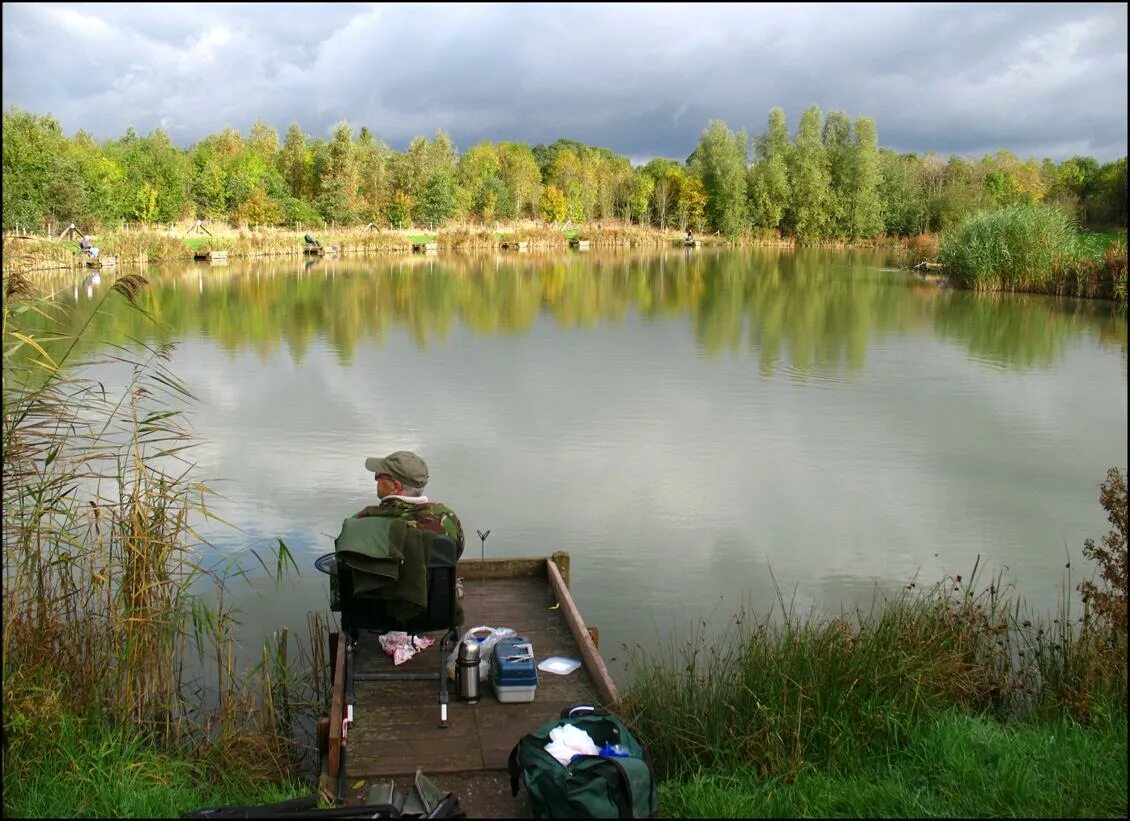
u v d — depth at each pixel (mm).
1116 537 4691
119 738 3855
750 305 25344
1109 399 13055
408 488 4320
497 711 4164
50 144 32094
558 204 66188
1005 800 3307
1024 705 4531
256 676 4793
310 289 27906
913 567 6719
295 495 8094
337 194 51625
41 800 3379
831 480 8922
